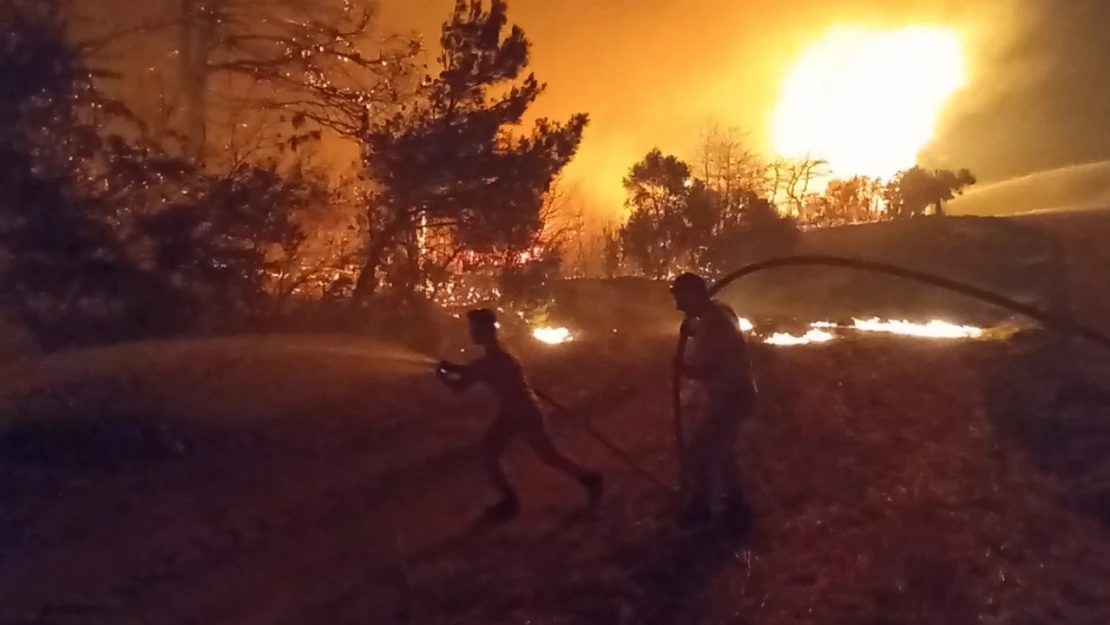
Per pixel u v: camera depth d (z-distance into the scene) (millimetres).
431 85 15031
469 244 15258
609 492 7566
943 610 5488
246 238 12508
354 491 7539
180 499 7301
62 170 10992
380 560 6254
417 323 14023
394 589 5812
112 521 6848
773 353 12812
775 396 10289
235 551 6375
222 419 9125
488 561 6242
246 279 12633
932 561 6086
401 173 14188
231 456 8289
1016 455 8211
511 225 15031
